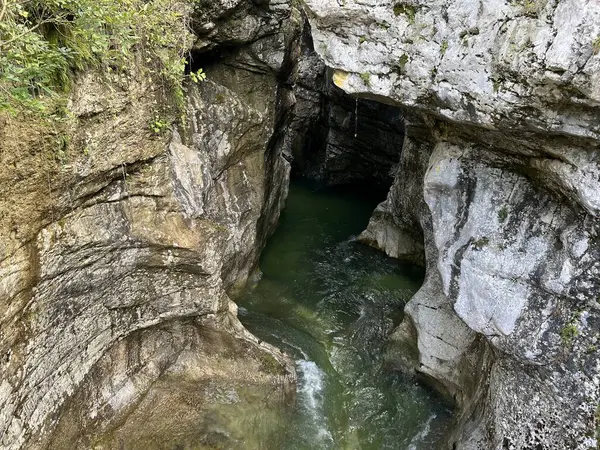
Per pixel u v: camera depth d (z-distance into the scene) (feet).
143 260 16.21
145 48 15.29
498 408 16.34
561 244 14.21
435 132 17.90
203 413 18.53
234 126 25.05
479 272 15.90
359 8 14.43
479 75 12.53
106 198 14.71
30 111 11.31
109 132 13.99
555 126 11.66
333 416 20.47
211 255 18.01
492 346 16.80
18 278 12.05
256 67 26.66
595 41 9.75
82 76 12.87
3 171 11.03
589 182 12.20
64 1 11.25
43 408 13.73
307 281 30.58
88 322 15.33
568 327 14.12
